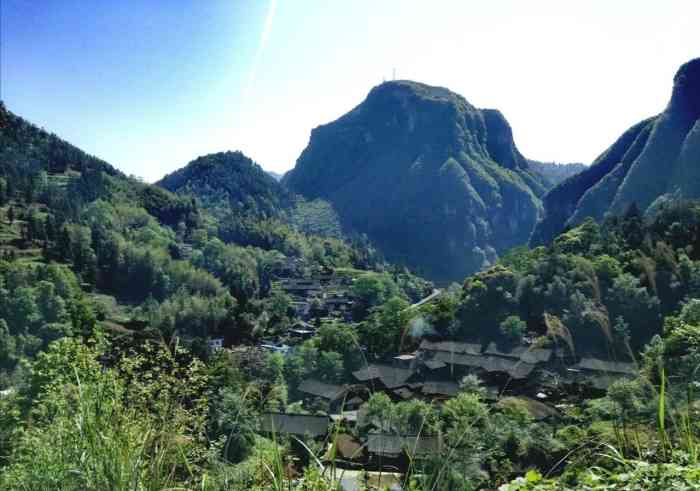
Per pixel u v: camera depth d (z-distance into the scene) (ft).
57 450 12.96
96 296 271.08
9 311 178.50
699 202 187.62
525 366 94.99
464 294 184.55
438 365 133.90
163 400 13.51
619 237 183.42
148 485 10.07
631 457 11.50
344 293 335.26
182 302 260.42
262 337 246.88
